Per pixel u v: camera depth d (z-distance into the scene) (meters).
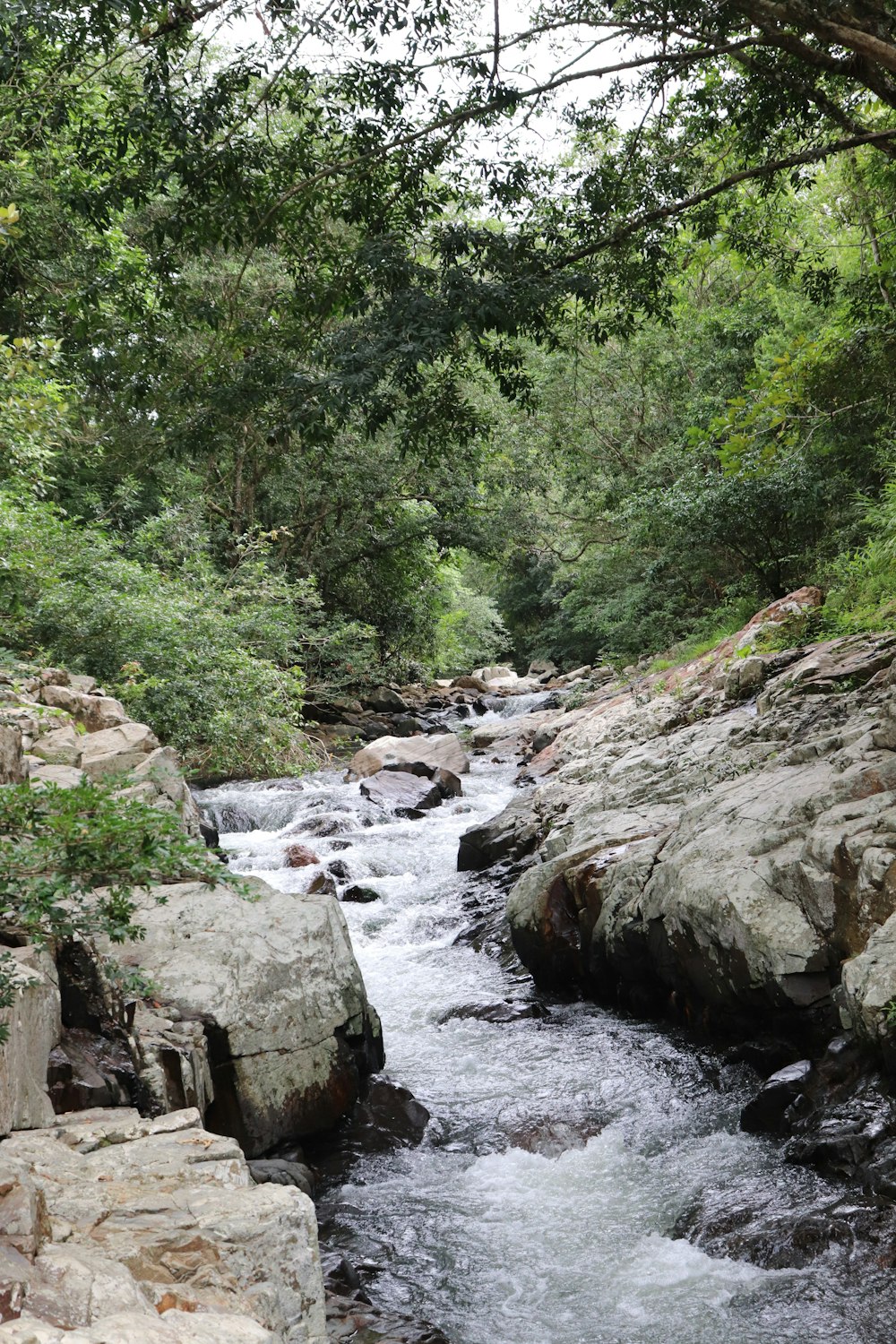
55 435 12.45
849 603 12.91
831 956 6.10
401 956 9.58
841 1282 4.41
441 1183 5.64
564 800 11.11
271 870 11.25
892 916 5.66
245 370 8.99
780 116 9.34
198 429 9.42
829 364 8.88
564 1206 5.34
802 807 6.92
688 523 16.48
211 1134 3.89
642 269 9.51
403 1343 4.07
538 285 8.11
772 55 8.77
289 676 16.66
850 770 6.98
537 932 8.59
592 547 26.53
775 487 15.12
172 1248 2.94
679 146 9.59
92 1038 4.95
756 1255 4.67
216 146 8.41
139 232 17.69
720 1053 6.86
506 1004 8.09
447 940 9.88
